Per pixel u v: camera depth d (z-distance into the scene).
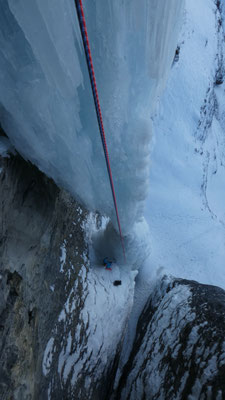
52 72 1.65
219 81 31.17
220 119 31.41
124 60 2.43
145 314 7.35
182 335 5.52
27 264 2.74
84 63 2.17
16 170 2.20
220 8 38.75
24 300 2.65
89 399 4.54
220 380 4.43
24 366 2.62
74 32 1.79
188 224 15.35
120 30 2.20
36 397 2.96
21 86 1.69
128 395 5.48
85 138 2.67
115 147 3.02
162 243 13.20
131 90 2.74
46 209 2.98
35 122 1.89
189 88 24.00
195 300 6.25
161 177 18.81
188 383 4.74
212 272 12.15
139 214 4.51
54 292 3.67
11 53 1.58
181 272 11.80
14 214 2.35
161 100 21.67
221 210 22.16
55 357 3.67
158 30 2.34
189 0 29.64
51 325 3.55
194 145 22.56
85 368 4.41
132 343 6.72
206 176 22.58
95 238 5.96
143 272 8.84
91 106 2.54
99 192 3.46
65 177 2.58
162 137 20.67
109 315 5.14
